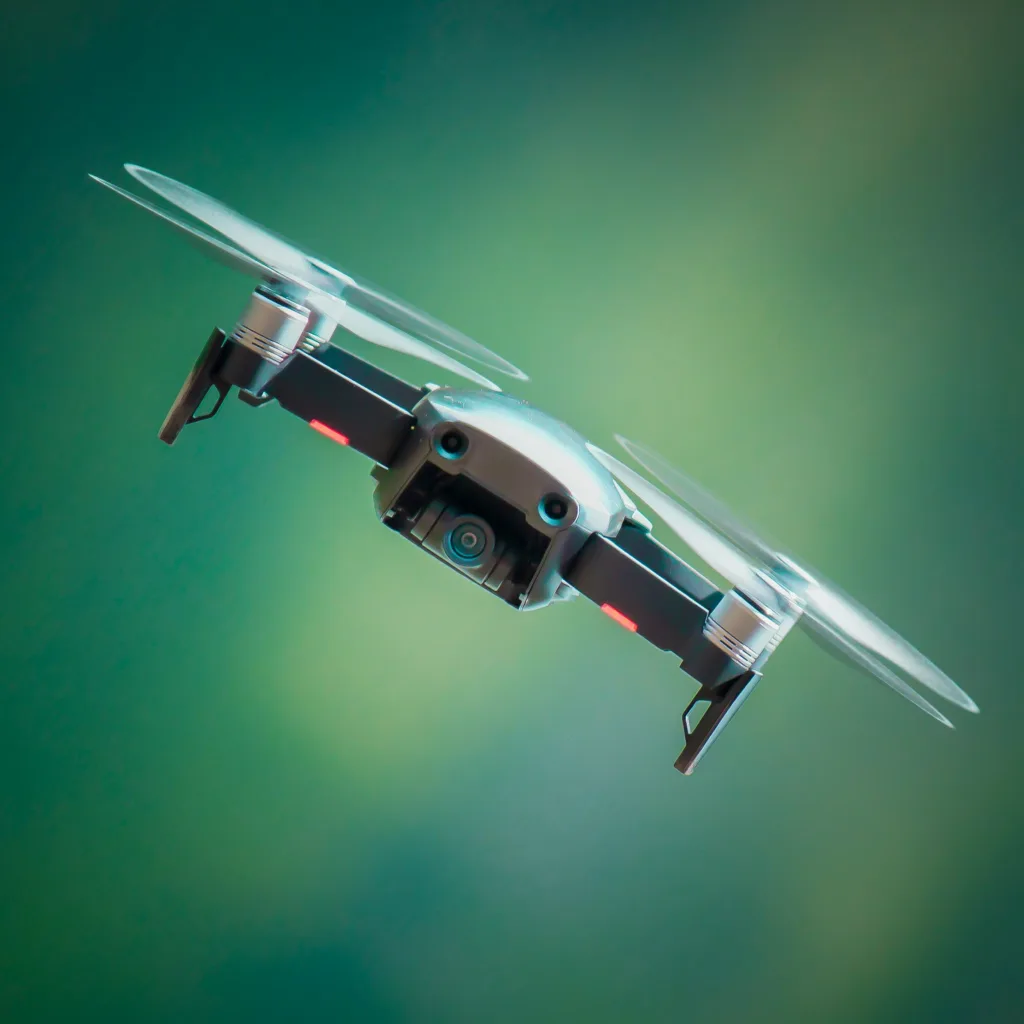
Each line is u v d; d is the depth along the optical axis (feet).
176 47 10.12
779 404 10.37
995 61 9.93
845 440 10.32
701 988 10.62
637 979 10.60
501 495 8.99
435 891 10.55
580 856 10.62
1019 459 10.05
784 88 10.18
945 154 10.03
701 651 9.00
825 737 10.55
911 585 10.30
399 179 10.39
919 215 10.11
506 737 10.62
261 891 10.41
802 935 10.64
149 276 10.30
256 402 9.02
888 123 10.09
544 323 10.55
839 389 10.30
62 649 10.35
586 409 10.62
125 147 10.25
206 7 10.06
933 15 9.95
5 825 10.16
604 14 10.20
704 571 10.48
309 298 9.00
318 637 10.52
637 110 10.28
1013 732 10.29
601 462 9.02
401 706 10.58
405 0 10.15
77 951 10.15
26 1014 10.02
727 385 10.43
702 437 10.49
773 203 10.27
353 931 10.45
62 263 10.23
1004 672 10.23
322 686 10.53
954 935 10.58
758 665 9.00
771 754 10.58
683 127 10.26
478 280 10.53
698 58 10.20
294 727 10.53
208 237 8.96
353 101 10.29
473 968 10.51
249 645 10.49
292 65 10.22
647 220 10.37
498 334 10.60
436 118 10.34
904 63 10.00
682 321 10.43
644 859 10.64
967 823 10.46
